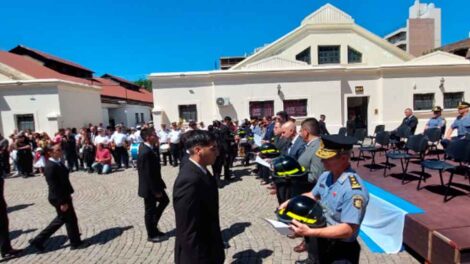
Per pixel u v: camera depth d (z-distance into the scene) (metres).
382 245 3.98
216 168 7.75
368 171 6.79
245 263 3.69
